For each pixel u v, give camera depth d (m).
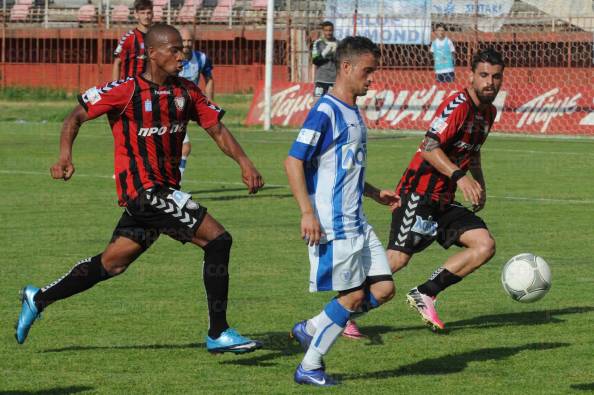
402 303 19.28
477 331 17.03
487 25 70.62
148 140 14.69
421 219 17.23
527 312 18.45
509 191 36.00
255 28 88.06
